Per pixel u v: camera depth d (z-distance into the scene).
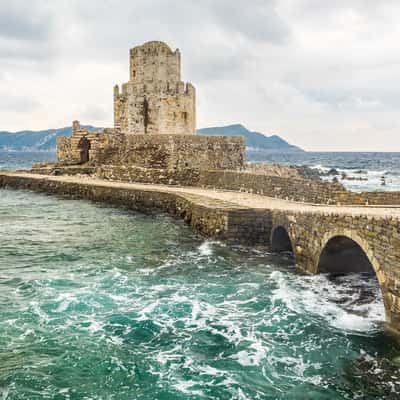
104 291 14.62
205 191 31.16
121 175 40.34
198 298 14.04
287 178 25.16
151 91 46.16
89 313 12.79
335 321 12.18
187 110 47.91
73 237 22.91
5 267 17.33
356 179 64.69
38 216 29.55
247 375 9.70
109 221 27.72
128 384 9.37
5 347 10.72
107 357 10.38
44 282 15.47
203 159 40.91
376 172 83.75
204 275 16.38
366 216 11.71
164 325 12.06
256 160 151.38
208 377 9.62
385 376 9.55
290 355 10.49
